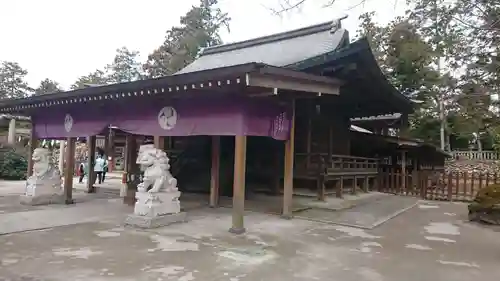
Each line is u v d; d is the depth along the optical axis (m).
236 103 6.74
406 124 16.80
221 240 6.04
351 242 6.23
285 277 4.27
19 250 5.12
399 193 14.80
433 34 8.46
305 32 13.72
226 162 12.66
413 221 8.68
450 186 13.35
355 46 8.26
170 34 35.50
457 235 7.11
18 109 10.29
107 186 14.95
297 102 11.12
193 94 6.96
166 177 7.35
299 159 11.58
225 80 5.68
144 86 6.83
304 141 11.65
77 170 20.56
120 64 48.56
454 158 29.25
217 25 35.19
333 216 8.71
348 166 12.53
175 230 6.68
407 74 22.55
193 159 13.48
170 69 32.28
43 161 9.77
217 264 4.70
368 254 5.45
